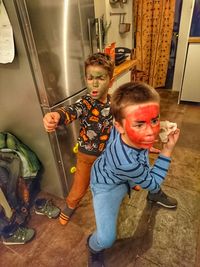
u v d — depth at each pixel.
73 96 1.44
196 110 2.88
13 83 1.25
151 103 0.69
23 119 1.38
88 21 1.47
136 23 3.22
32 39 1.06
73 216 1.48
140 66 3.52
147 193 1.60
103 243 0.95
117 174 0.86
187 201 1.53
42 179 1.64
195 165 1.89
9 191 1.33
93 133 1.16
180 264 1.16
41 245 1.31
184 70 2.87
